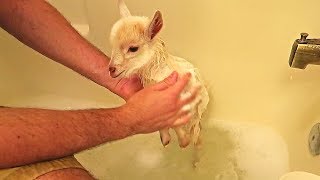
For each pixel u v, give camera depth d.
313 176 0.97
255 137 1.32
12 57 1.44
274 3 1.14
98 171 1.32
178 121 0.92
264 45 1.21
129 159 1.35
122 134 0.88
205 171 1.29
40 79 1.48
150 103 0.87
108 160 1.35
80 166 0.79
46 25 0.99
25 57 1.43
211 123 1.37
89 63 1.00
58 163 0.76
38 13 0.98
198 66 1.29
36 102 1.49
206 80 1.24
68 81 1.45
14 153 0.72
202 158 1.31
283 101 1.27
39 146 0.75
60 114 0.80
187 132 1.00
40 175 0.72
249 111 1.33
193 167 1.30
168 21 1.24
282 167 1.24
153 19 0.83
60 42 0.99
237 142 1.32
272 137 1.31
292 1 1.12
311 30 1.15
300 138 1.22
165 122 0.91
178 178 1.28
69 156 0.80
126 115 0.87
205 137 1.34
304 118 1.21
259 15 1.17
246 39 1.21
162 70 0.90
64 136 0.78
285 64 1.21
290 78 1.22
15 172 0.72
